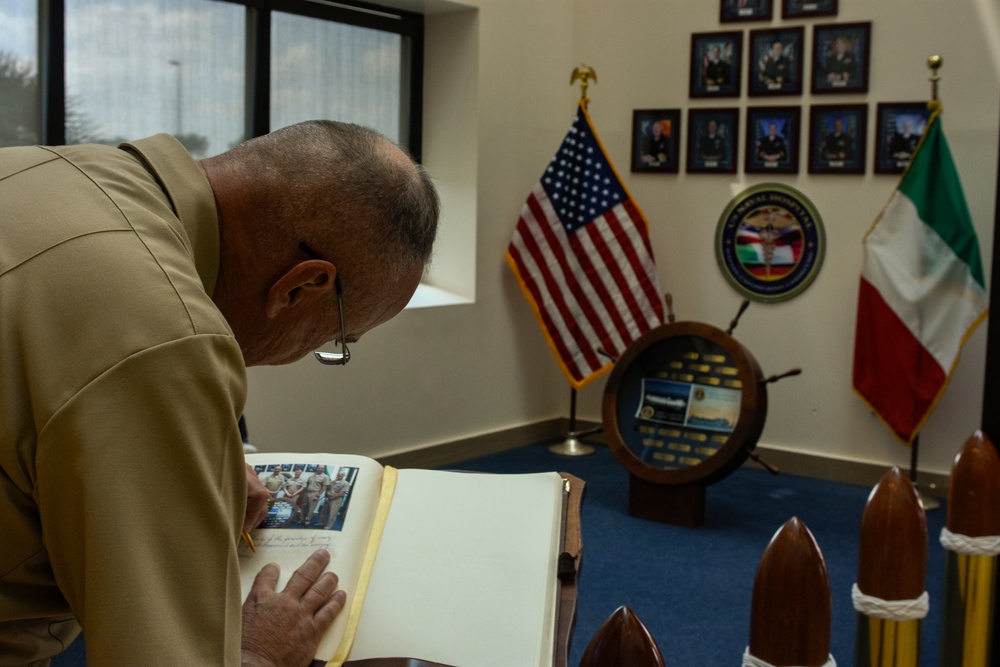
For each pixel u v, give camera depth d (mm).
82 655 2479
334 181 921
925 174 4012
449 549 1154
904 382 4105
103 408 710
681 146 4750
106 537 692
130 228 791
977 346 4156
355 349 4160
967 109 4105
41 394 718
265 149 938
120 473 705
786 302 4531
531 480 1324
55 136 3479
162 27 3766
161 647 691
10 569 796
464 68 4578
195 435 740
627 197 4633
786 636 1045
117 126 3672
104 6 3590
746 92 4562
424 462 4480
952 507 1686
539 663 969
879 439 4383
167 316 747
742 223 4598
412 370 4414
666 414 3840
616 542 3566
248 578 1054
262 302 947
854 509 4023
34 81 3457
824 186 4410
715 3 4609
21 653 875
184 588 723
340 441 4148
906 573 1387
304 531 1146
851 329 4398
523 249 4621
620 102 4891
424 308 4426
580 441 4984
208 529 741
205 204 896
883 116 4250
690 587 3156
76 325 732
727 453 3598
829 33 4340
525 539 1181
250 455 1324
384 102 4625
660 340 3881
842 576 3279
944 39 4129
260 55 4055
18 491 759
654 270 4637
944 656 1723
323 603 1015
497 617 1032
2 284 746
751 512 3959
